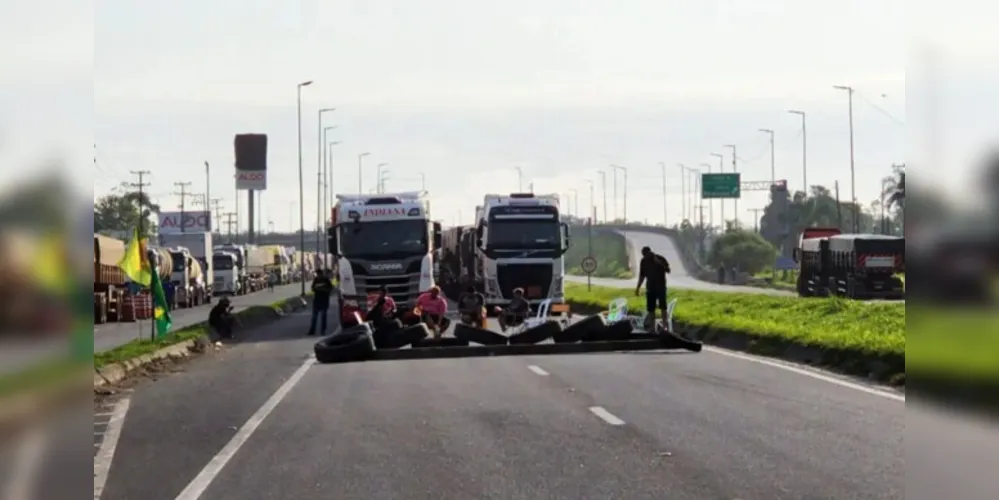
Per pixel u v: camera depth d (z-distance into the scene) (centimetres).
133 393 2883
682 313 5444
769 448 1723
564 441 1842
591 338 3797
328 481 1534
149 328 6538
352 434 1991
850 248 8369
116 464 1720
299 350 4444
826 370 2984
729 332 4153
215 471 1639
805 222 19712
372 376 3094
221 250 12888
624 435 1891
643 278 3953
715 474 1515
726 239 18238
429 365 3391
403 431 2011
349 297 5684
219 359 4100
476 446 1812
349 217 5728
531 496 1395
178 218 17412
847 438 1803
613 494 1395
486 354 3697
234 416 2316
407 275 5694
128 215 15325
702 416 2109
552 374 2984
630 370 3048
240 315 6588
